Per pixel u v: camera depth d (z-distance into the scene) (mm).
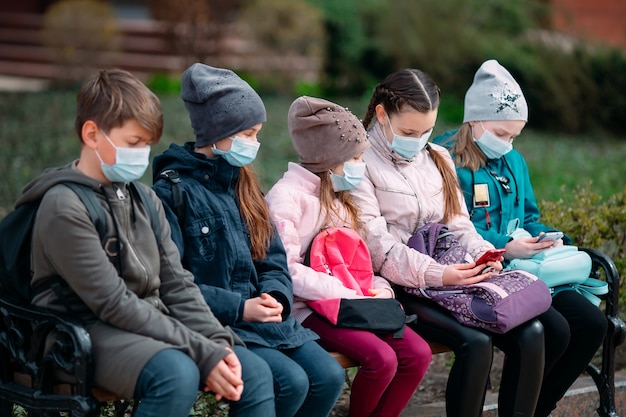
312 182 4332
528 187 5219
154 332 3365
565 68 14477
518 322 4129
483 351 4125
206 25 16938
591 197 6098
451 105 14867
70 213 3324
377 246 4406
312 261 4211
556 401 4648
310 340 3908
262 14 16703
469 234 4699
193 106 3980
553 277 4594
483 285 4203
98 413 3330
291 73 17016
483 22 15453
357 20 16391
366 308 4055
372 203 4504
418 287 4336
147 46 18609
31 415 3533
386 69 16391
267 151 11227
